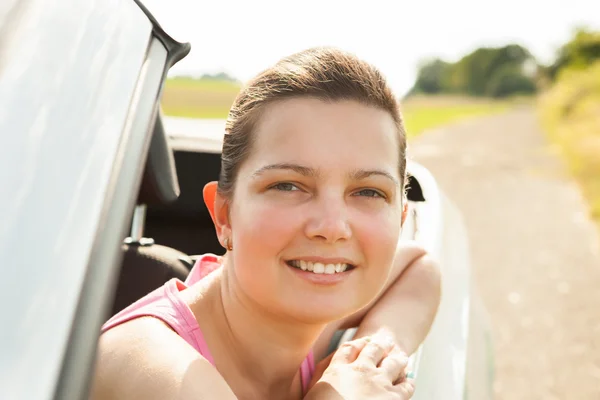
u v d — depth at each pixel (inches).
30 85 31.5
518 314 196.1
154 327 40.1
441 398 58.3
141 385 36.3
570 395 151.3
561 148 636.7
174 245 94.3
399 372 49.4
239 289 44.0
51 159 30.1
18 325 25.8
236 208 43.3
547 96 1492.4
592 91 971.9
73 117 32.0
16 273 26.7
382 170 43.0
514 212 337.1
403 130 46.3
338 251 41.8
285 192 41.7
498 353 170.7
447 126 1149.1
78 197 29.8
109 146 32.3
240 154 43.3
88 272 28.1
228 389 37.4
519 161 554.3
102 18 37.3
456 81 3745.1
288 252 41.7
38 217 28.3
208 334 45.2
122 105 34.3
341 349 51.8
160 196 67.5
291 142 41.4
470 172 485.7
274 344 46.2
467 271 86.6
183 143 95.3
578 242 277.6
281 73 42.5
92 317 27.4
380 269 44.2
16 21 33.4
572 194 389.1
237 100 44.7
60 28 34.6
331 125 41.7
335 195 41.7
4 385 24.5
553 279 228.1
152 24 41.1
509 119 1381.6
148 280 72.6
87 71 34.1
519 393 151.6
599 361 167.3
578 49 1521.9
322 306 42.3
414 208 83.7
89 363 26.6
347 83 42.3
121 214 30.8
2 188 28.3
